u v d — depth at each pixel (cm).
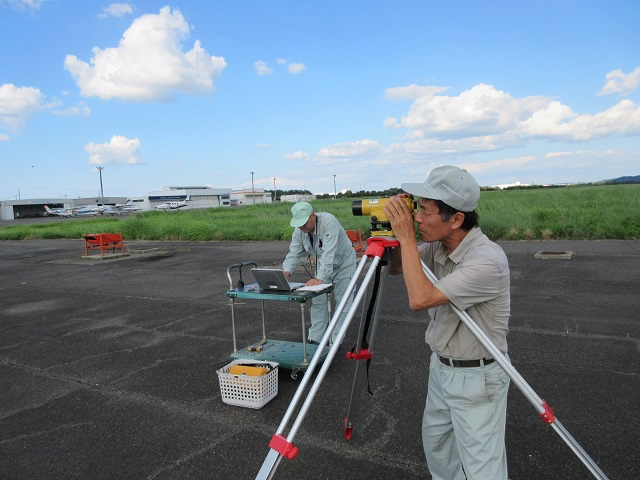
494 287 183
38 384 464
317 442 329
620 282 764
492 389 191
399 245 202
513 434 328
